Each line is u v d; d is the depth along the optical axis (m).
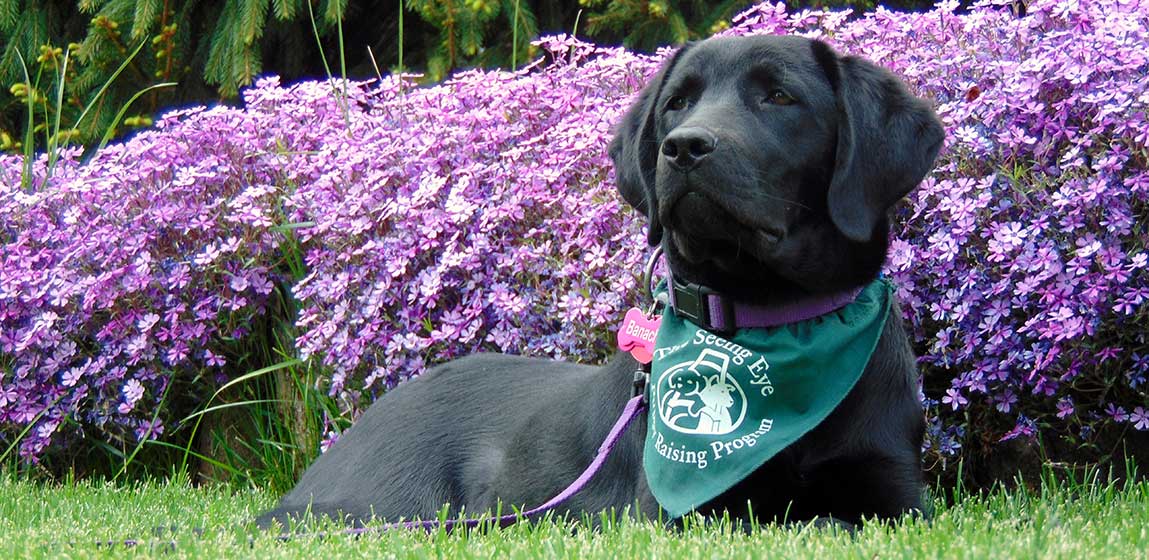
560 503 3.44
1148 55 3.84
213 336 5.50
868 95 3.12
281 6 7.21
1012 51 4.38
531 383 3.89
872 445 3.10
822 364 3.07
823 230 3.15
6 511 4.30
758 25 4.98
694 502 3.05
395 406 4.04
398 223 4.78
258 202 5.32
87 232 5.48
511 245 4.75
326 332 4.79
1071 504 3.62
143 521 4.05
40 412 5.59
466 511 3.73
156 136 5.59
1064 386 4.16
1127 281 3.89
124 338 5.46
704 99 3.17
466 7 7.23
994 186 4.08
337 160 5.08
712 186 2.93
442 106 5.09
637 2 7.28
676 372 3.19
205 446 5.71
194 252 5.44
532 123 4.90
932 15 4.48
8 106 8.84
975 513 3.47
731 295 3.19
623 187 3.46
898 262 4.07
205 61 8.28
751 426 3.09
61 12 8.55
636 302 4.42
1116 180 3.86
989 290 3.99
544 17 8.23
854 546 2.48
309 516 3.63
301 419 5.28
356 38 8.95
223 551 2.83
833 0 7.46
